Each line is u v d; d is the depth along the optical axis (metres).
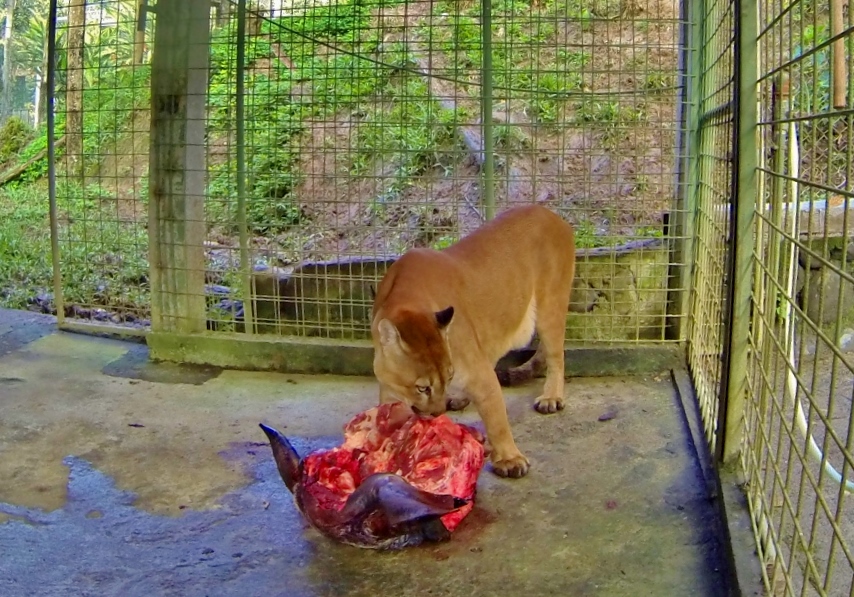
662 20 3.72
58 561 2.61
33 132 9.65
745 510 2.58
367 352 3.87
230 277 4.26
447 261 3.11
